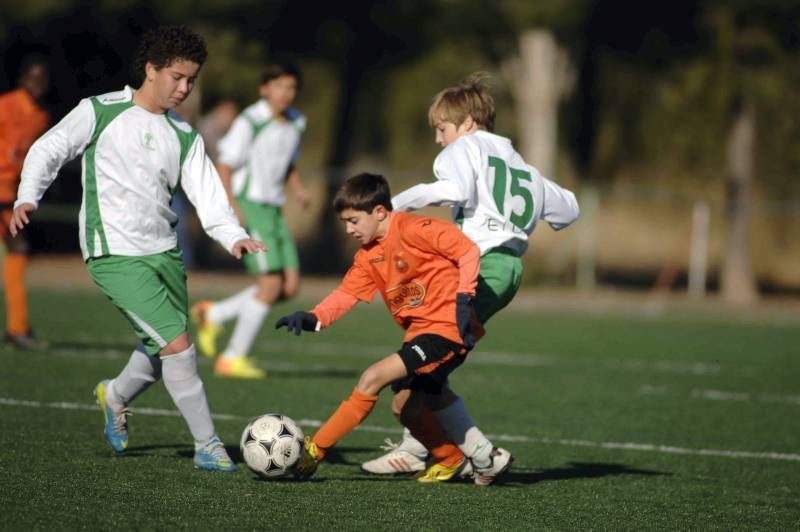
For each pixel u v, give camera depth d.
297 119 36.69
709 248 97.81
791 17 80.75
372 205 20.02
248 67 87.19
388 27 95.38
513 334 57.22
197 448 21.75
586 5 83.81
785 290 96.56
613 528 18.48
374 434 27.36
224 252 99.94
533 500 20.45
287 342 49.75
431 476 21.73
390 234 20.16
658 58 89.81
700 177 97.31
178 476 20.84
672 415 32.69
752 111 86.88
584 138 98.62
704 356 49.66
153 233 21.75
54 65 90.00
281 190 36.84
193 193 21.95
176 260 22.09
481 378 39.75
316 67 101.81
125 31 88.88
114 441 22.59
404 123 100.62
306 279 90.56
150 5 85.50
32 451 22.73
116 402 22.48
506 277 21.25
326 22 94.12
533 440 27.64
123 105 21.59
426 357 19.95
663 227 98.19
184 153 21.94
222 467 21.55
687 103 88.56
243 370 37.22
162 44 21.25
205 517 17.78
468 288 19.59
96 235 21.55
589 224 88.69
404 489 20.84
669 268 97.19
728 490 22.31
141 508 18.20
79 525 16.98
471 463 21.64
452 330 20.11
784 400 36.66
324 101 107.44
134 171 21.44
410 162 103.56
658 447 27.23
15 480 19.94
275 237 36.56
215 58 85.62
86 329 49.47
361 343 49.94
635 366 45.25
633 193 90.06
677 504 20.73
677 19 86.50
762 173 95.50
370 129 102.62
